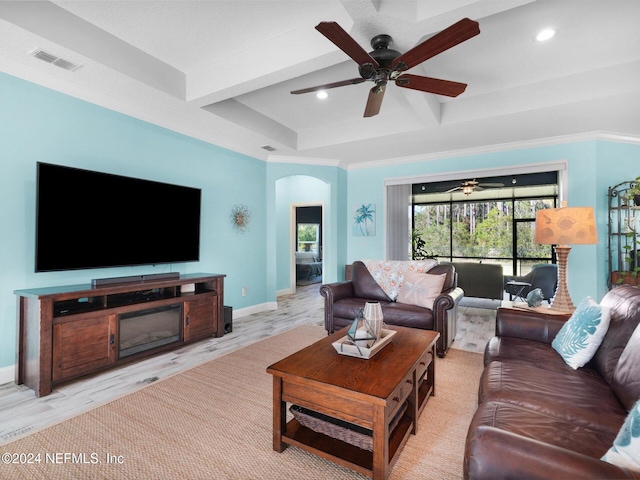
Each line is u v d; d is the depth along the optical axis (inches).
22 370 96.6
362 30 86.5
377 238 228.7
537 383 60.7
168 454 65.7
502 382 61.4
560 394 56.6
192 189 150.6
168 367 110.8
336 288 146.5
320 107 158.1
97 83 110.7
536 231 104.0
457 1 77.5
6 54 93.2
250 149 190.7
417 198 320.8
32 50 91.3
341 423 63.7
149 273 140.6
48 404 85.8
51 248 103.7
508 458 33.8
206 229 165.8
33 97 104.5
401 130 163.2
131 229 126.3
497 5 76.5
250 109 158.7
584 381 61.9
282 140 181.6
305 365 68.3
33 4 83.9
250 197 195.0
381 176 226.7
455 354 124.5
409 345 81.0
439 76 126.3
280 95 145.2
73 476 59.6
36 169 101.8
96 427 74.9
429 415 81.0
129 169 131.5
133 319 113.7
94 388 95.0
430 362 87.4
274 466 62.9
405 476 60.2
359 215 234.7
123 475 59.9
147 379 101.3
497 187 274.5
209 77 118.5
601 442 43.3
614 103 126.6
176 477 59.6
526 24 95.7
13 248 100.7
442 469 62.1
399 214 223.1
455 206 304.7
